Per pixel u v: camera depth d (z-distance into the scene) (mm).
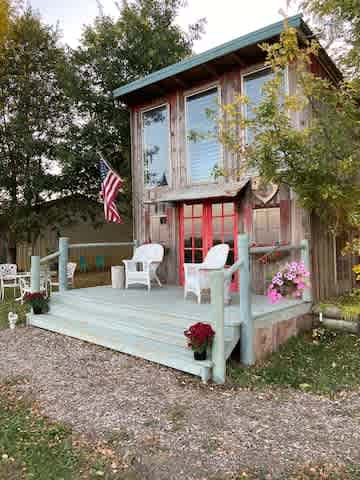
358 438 2709
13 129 10820
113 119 10656
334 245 6625
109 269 14977
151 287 7316
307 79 4586
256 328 4316
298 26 4977
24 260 14148
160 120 7855
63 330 5539
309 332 5395
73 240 14555
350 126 4441
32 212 11250
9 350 4973
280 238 5941
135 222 8336
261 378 3840
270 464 2400
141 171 8188
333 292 6477
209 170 7004
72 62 10898
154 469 2379
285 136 4223
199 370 3764
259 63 6273
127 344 4586
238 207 6574
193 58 6375
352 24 4430
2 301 8367
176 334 4492
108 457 2520
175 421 2992
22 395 3566
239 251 4219
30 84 11148
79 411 3201
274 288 5422
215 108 6863
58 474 2352
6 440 2756
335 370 4070
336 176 4379
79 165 10609
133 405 3289
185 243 7434
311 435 2758
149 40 10875
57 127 11656
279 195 5961
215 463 2426
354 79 4547
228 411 3156
